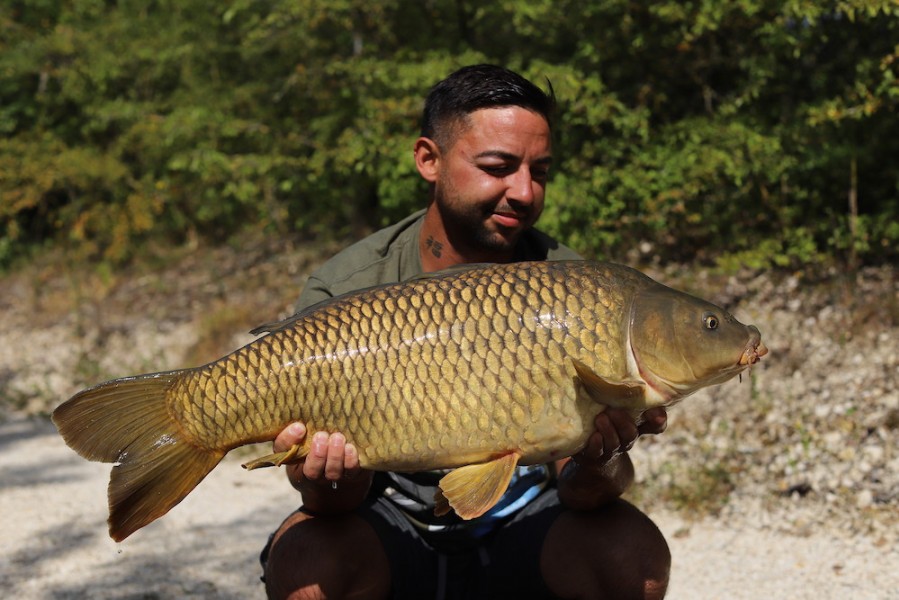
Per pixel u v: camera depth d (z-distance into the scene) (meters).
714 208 6.65
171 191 10.68
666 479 4.66
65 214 11.14
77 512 4.77
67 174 10.88
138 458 2.00
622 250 6.94
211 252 10.27
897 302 5.50
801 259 6.19
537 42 7.32
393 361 1.93
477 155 2.29
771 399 5.09
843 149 6.06
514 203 2.30
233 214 10.66
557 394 1.91
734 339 1.93
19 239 11.65
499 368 1.91
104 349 8.23
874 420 4.70
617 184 6.84
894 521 4.02
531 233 2.59
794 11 5.66
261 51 8.52
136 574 3.99
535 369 1.91
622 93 7.04
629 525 2.33
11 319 9.47
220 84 9.46
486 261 2.42
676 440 4.99
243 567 4.05
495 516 2.42
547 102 2.35
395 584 2.38
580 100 6.71
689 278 6.43
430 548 2.44
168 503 2.01
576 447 1.96
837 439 4.66
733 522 4.24
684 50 6.60
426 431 1.93
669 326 1.92
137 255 10.67
